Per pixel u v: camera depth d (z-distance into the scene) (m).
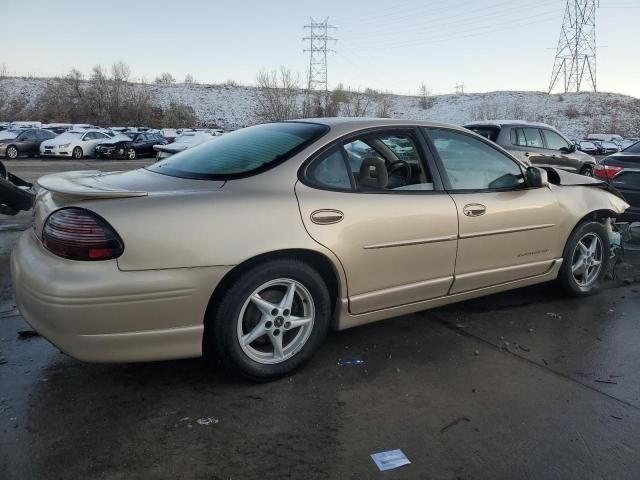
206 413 2.84
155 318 2.75
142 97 61.97
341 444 2.61
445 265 3.72
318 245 3.11
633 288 5.16
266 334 3.12
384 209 3.38
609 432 2.77
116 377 3.19
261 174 3.12
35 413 2.79
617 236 5.22
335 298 3.37
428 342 3.82
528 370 3.43
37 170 18.58
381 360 3.52
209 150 3.62
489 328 4.10
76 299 2.58
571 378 3.34
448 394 3.11
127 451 2.51
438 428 2.77
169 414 2.82
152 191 2.93
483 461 2.51
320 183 3.23
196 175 3.22
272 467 2.43
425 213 3.54
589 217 4.74
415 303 3.70
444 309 4.49
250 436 2.65
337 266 3.22
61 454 2.47
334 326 3.41
